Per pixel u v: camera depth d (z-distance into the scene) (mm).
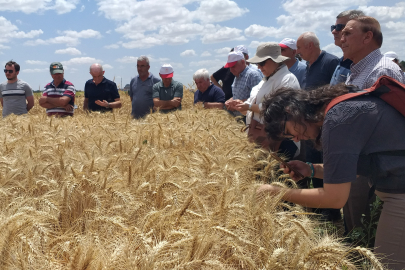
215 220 1932
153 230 1855
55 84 7660
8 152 3635
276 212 2238
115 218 1901
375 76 3252
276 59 4387
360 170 2240
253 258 1745
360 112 2008
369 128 2020
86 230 1968
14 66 8062
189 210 1978
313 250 1607
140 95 8312
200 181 2510
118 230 1949
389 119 2025
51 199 2191
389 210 2260
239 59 5934
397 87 2035
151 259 1463
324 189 2115
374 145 2064
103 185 2342
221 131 4676
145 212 2135
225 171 2738
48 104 7504
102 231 1946
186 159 3254
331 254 1636
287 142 4168
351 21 3453
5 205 2193
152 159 2877
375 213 3566
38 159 3223
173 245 1670
